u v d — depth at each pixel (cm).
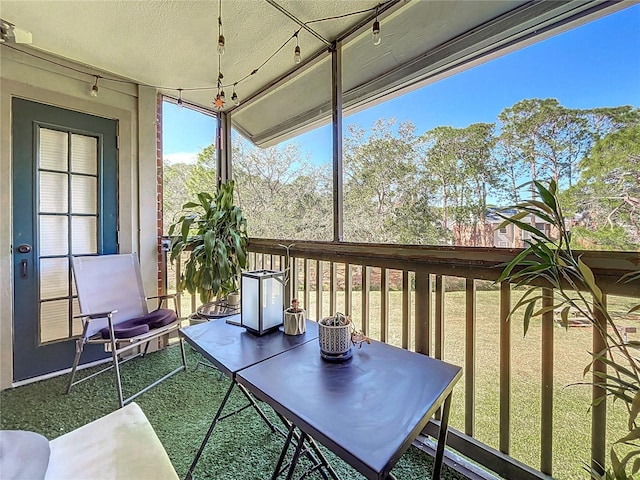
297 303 148
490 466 136
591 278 90
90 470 85
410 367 110
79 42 225
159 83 290
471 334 146
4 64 221
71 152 253
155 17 199
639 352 115
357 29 212
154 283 300
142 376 235
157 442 98
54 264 244
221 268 262
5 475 75
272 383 98
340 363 112
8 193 223
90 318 202
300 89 269
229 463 146
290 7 191
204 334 141
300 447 118
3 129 221
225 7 190
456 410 164
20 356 227
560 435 130
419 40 193
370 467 65
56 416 184
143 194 292
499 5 159
